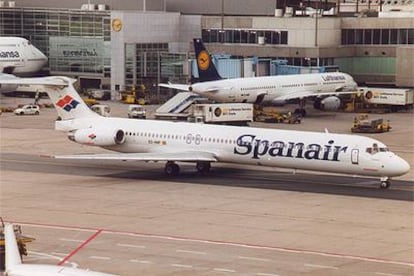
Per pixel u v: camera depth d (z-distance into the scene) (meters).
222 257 122.19
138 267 117.38
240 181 177.50
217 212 149.25
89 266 117.62
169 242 130.00
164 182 176.38
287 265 118.31
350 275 114.00
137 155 179.50
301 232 135.88
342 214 147.75
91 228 138.25
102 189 169.00
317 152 169.75
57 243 129.50
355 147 167.50
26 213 148.50
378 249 126.38
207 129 182.75
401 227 139.12
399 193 165.50
